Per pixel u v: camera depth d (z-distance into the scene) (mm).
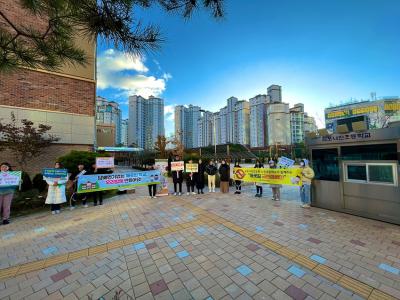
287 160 8555
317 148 6734
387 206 5180
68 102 11891
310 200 6926
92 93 12797
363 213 5633
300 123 64250
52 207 6695
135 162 38844
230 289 2844
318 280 2979
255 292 2768
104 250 4043
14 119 9734
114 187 7918
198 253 3844
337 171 6230
